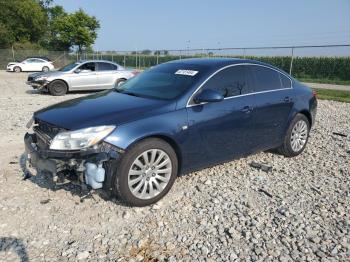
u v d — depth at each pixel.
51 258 3.06
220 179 4.79
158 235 3.43
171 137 4.02
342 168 5.38
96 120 3.75
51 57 43.03
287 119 5.51
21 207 3.87
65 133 3.65
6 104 10.88
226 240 3.38
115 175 3.73
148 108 4.04
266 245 3.30
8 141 6.41
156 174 4.00
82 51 47.16
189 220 3.72
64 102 4.68
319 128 8.12
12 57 41.84
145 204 3.94
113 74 15.02
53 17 61.06
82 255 3.09
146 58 32.72
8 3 46.44
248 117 4.85
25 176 4.60
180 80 4.59
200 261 3.06
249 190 4.48
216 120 4.44
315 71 26.62
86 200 4.05
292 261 3.08
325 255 3.16
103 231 3.48
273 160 5.65
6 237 3.34
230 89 4.73
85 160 3.60
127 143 3.68
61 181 3.74
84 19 46.47
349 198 4.33
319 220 3.78
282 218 3.79
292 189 4.56
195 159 4.38
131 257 3.09
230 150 4.77
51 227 3.52
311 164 5.53
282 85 5.56
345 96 14.87
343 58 25.41
